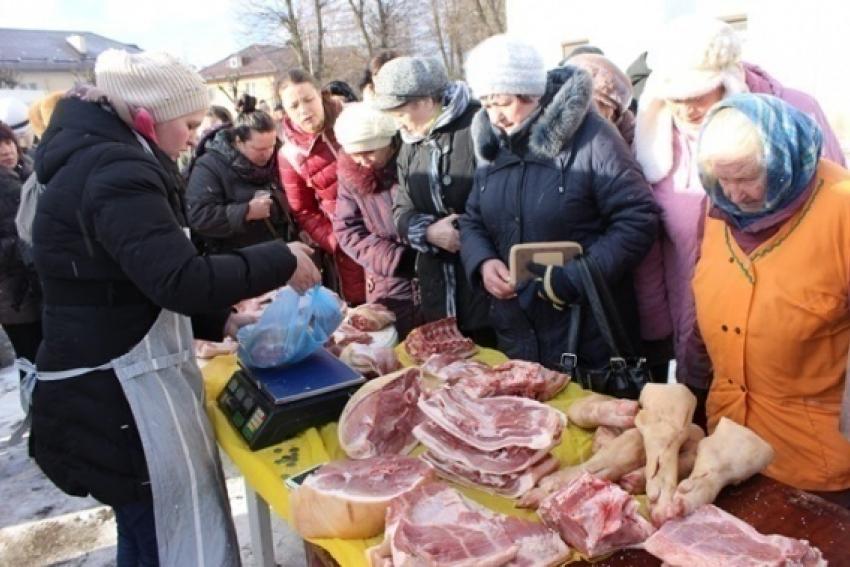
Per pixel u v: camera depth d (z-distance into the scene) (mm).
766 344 1689
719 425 1551
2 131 3760
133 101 1785
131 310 1828
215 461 2016
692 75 2049
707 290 1825
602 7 7258
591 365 2432
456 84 2820
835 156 2354
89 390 1820
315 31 28562
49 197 1735
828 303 1593
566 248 2213
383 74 2766
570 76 2303
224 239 3750
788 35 5609
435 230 2766
